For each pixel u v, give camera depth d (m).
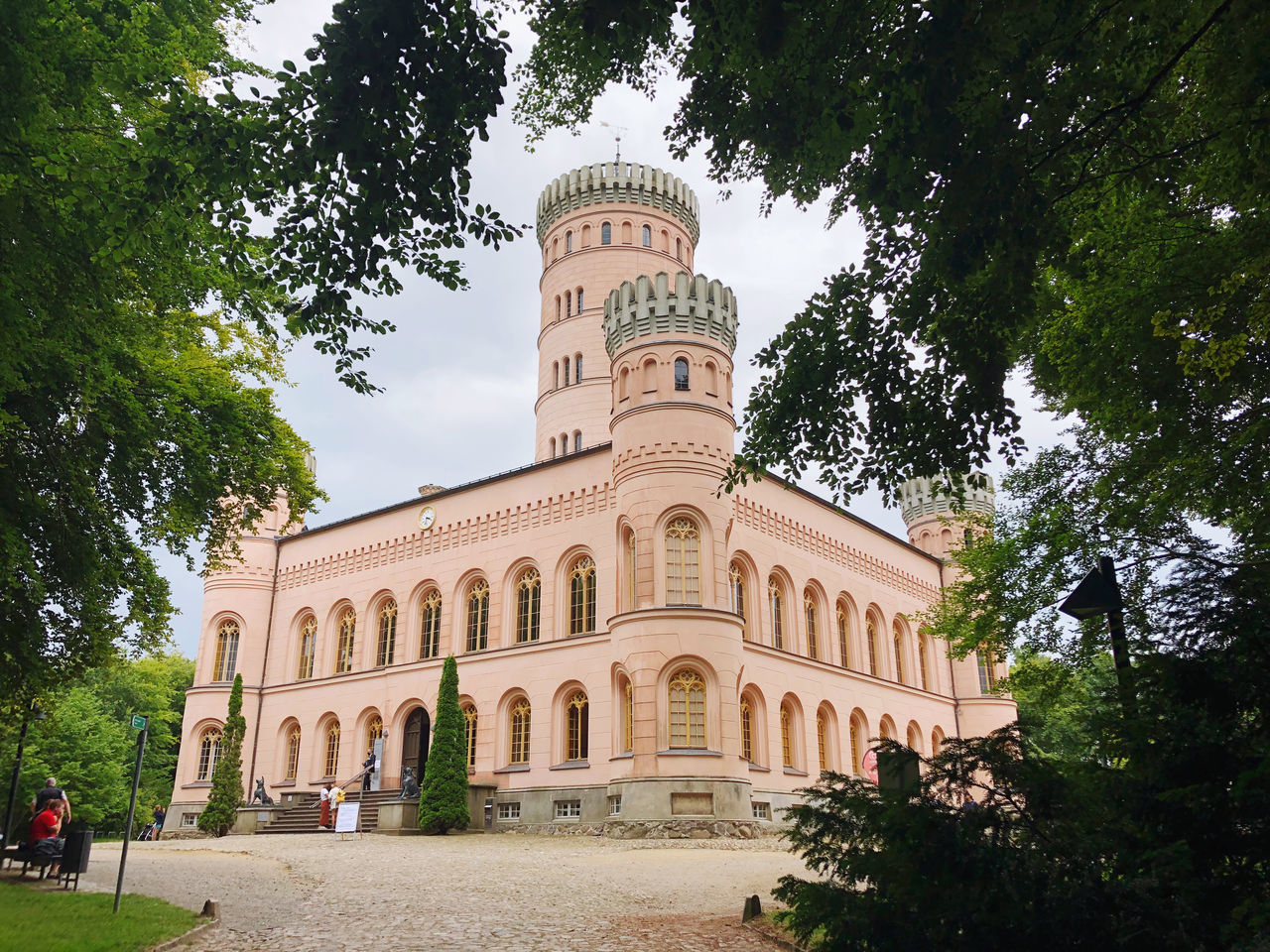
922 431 15.05
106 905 14.27
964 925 7.61
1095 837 7.67
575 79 16.30
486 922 13.77
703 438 35.78
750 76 12.24
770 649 39.09
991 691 25.27
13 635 18.73
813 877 19.23
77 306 14.22
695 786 31.69
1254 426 13.31
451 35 10.63
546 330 53.53
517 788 37.69
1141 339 14.65
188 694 48.03
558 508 40.41
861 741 44.47
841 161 13.03
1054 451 20.50
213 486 20.64
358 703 44.38
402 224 11.58
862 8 11.24
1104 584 10.31
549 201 55.28
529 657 39.19
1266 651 8.02
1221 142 11.34
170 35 14.08
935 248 11.73
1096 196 12.93
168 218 12.52
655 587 33.94
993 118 10.35
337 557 48.00
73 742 49.22
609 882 18.45
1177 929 7.03
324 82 10.23
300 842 30.59
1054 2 9.69
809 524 44.62
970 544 25.80
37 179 12.49
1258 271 12.09
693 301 37.25
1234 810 7.54
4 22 11.48
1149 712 8.30
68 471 17.69
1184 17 10.22
